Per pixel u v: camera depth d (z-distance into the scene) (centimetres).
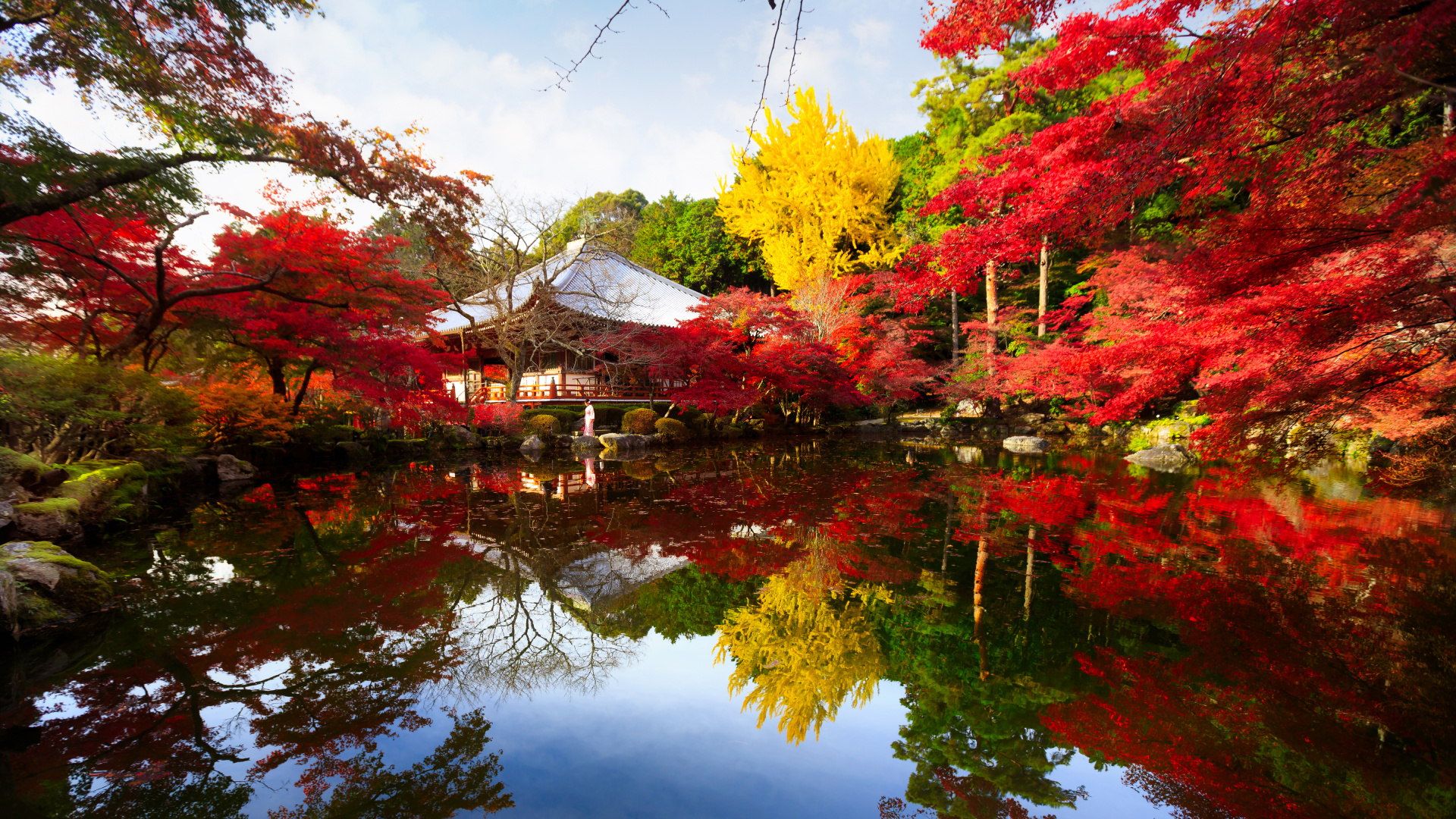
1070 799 212
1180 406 1416
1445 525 583
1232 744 244
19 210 461
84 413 595
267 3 503
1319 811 202
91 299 729
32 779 225
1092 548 525
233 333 929
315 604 411
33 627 352
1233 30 298
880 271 1998
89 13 461
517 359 1588
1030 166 428
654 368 1706
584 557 532
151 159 514
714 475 1030
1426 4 247
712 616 399
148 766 233
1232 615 372
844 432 1953
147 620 379
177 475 812
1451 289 318
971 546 544
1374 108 317
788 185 2361
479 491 870
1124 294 1142
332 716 274
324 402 1321
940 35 363
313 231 872
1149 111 362
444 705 286
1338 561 474
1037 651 334
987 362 1727
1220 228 348
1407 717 259
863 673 318
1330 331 353
